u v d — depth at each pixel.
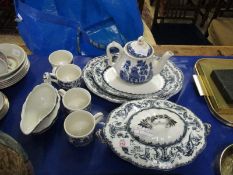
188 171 0.58
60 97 0.69
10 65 0.78
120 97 0.71
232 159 0.61
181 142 0.56
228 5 2.22
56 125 0.65
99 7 1.06
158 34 2.01
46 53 1.00
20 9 0.96
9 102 0.70
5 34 2.02
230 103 0.72
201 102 0.74
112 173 0.57
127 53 0.70
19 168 0.44
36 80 0.77
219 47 0.95
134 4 1.06
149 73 0.72
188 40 1.96
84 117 0.63
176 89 0.73
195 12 2.19
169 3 2.10
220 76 0.77
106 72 0.77
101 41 1.05
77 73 0.75
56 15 0.97
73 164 0.58
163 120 0.58
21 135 0.63
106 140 0.57
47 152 0.60
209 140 0.65
